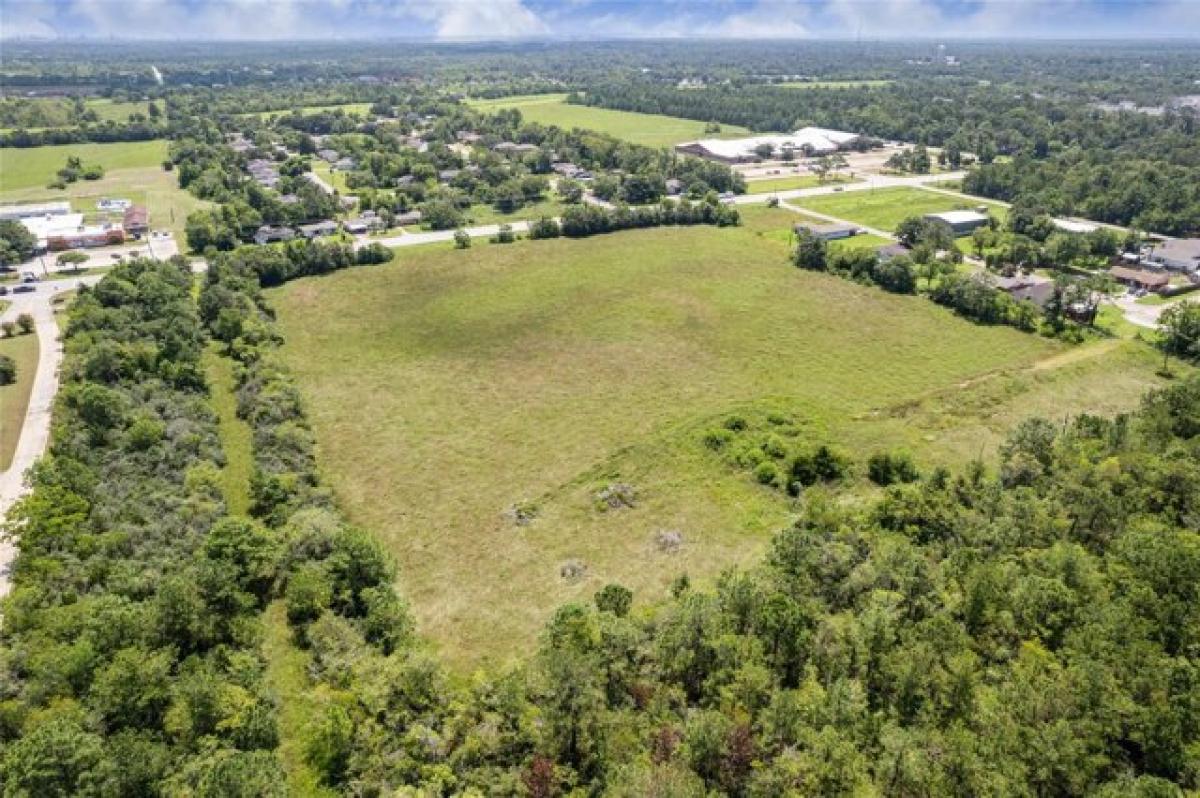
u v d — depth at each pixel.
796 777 44.34
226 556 62.94
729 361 110.62
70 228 169.25
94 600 55.81
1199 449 74.81
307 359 112.62
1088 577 57.22
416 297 136.88
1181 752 44.06
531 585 67.25
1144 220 173.88
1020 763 43.16
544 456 86.81
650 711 50.44
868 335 120.19
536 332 121.00
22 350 111.31
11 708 46.94
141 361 97.56
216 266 135.62
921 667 49.88
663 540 72.69
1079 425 84.12
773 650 53.97
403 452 87.94
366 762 47.88
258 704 50.53
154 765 44.28
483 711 50.94
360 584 63.41
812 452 85.12
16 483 77.88
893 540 66.69
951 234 162.75
